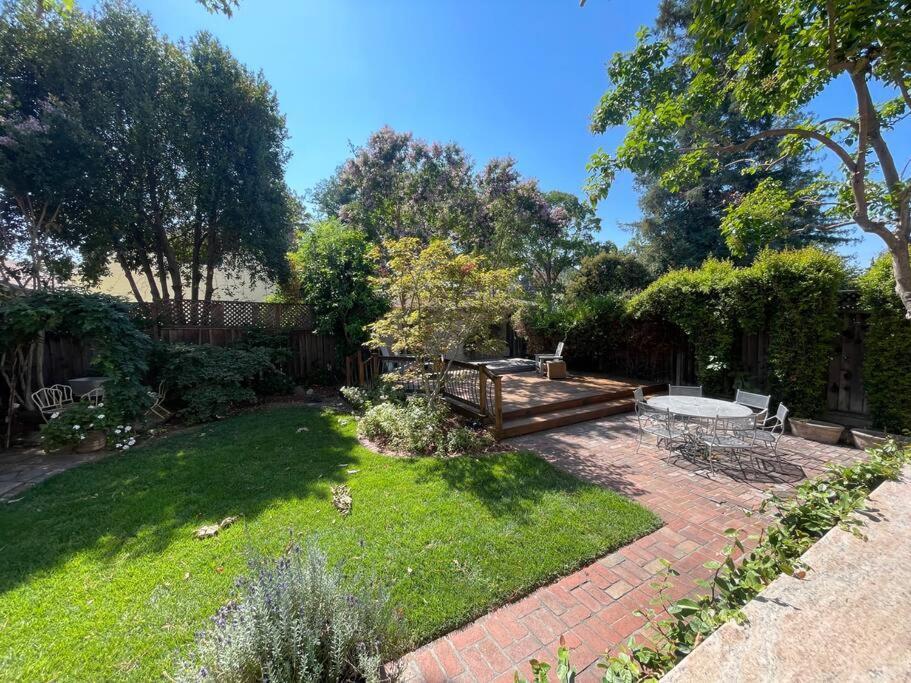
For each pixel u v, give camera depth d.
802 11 3.14
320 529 3.17
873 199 4.43
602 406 7.05
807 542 1.75
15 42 6.84
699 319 7.02
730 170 14.20
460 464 4.55
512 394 7.43
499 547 2.90
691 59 3.97
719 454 4.86
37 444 5.79
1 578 2.62
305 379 10.02
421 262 5.61
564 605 2.39
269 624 1.45
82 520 3.38
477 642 2.13
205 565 2.74
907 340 4.78
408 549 2.89
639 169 4.64
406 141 14.14
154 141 8.21
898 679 1.02
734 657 1.11
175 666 1.78
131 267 9.72
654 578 2.63
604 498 3.66
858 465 2.39
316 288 9.33
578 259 22.03
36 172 6.83
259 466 4.56
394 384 7.29
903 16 2.70
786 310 5.76
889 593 1.35
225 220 9.36
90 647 2.05
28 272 7.75
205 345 7.45
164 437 5.89
